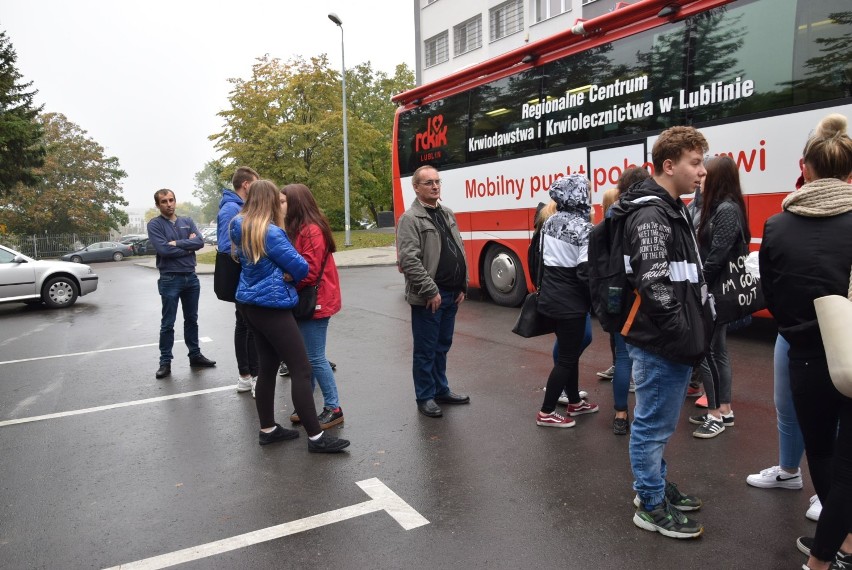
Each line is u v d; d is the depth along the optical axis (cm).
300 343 423
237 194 556
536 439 435
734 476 363
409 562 290
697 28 659
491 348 723
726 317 393
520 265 951
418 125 1108
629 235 278
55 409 554
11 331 1041
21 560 303
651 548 292
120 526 334
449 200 1055
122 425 502
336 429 471
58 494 377
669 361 279
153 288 1739
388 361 684
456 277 488
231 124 2916
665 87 692
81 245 4675
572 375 466
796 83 582
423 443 436
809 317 242
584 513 328
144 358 752
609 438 431
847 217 236
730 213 390
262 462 415
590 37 786
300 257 409
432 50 3175
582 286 424
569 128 817
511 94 909
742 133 623
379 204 4397
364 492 364
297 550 304
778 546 289
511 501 345
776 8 593
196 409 536
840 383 216
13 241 4488
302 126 2822
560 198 423
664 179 281
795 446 332
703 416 455
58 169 5388
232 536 319
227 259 543
